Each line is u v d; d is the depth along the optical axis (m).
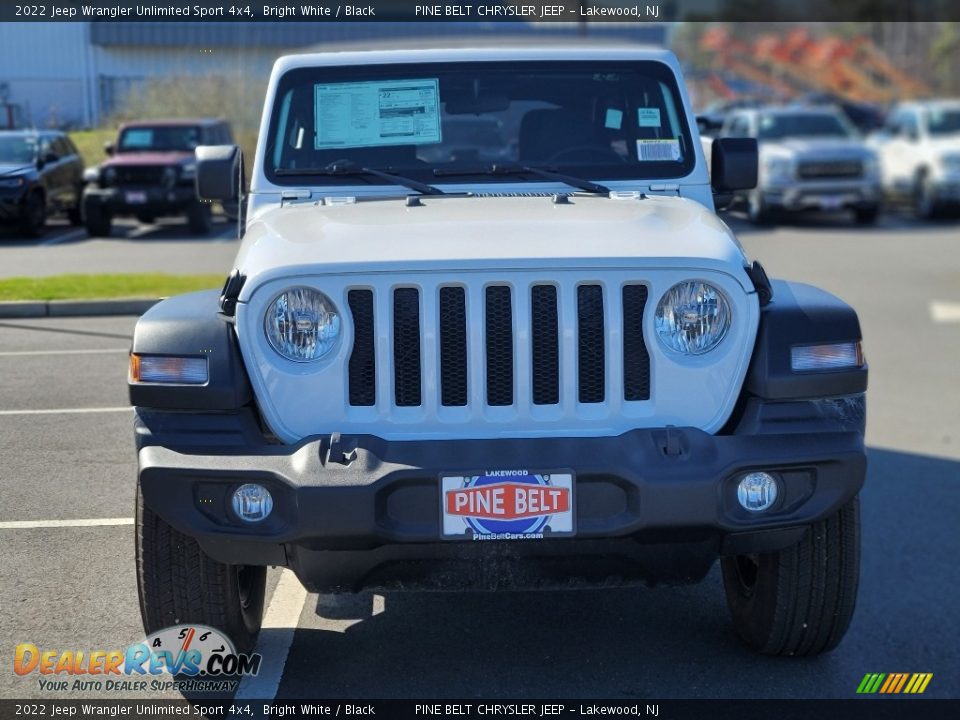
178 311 3.93
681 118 5.19
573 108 5.18
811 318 3.86
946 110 23.23
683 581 3.96
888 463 7.07
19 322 9.40
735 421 3.89
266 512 3.65
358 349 3.78
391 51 5.19
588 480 3.63
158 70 15.64
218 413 3.78
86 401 7.76
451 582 3.86
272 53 16.66
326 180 4.97
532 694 4.12
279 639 4.59
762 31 56.09
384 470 3.58
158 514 3.72
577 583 3.90
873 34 53.91
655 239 3.96
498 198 4.78
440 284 3.75
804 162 20.75
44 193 9.85
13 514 5.79
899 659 4.39
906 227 21.25
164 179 14.70
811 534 4.09
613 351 3.78
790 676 4.26
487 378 3.79
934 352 10.28
